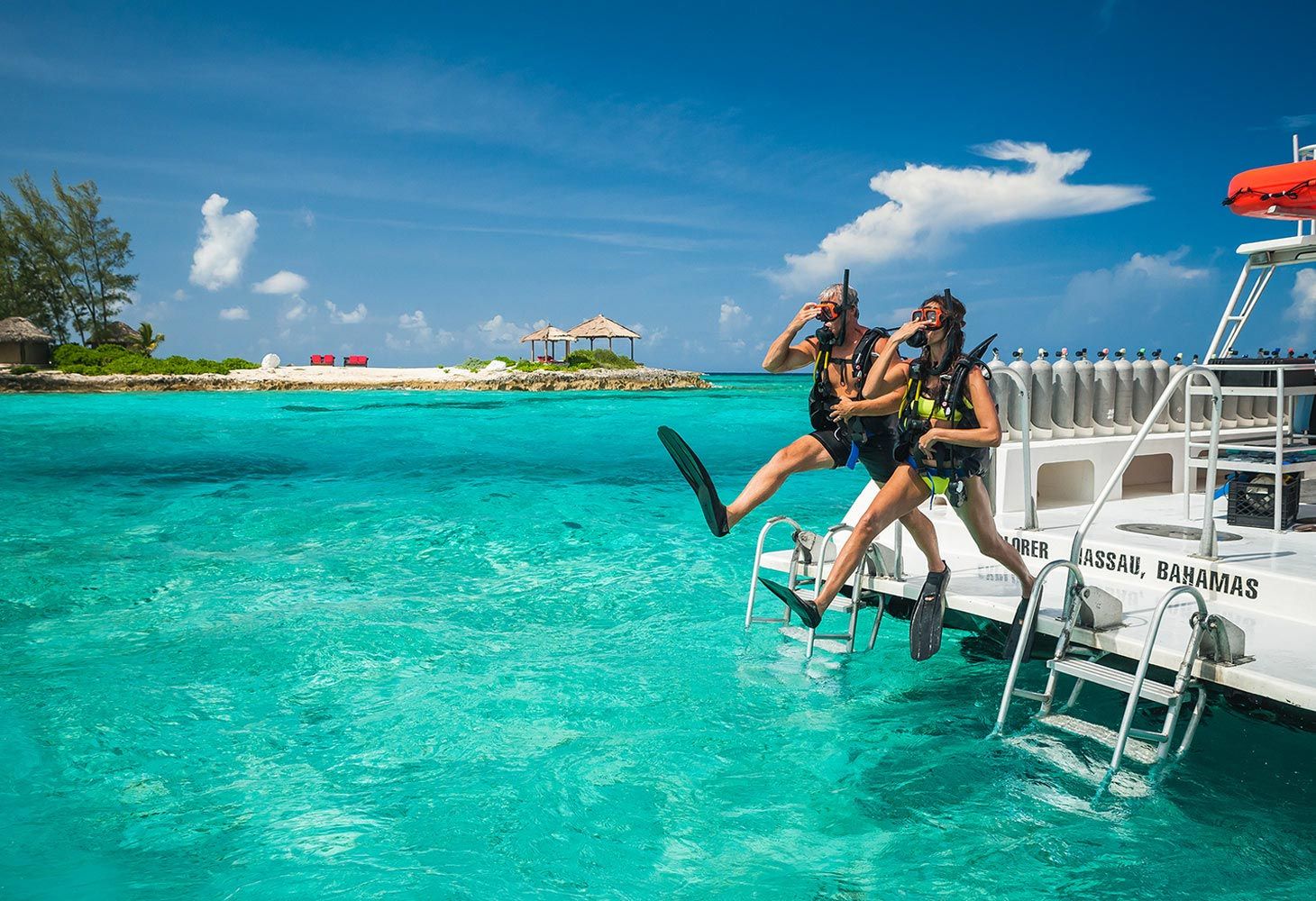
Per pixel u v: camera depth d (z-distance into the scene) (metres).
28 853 3.21
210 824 3.43
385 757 4.07
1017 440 6.20
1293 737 4.13
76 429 23.23
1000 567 5.42
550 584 7.46
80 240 66.88
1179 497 6.62
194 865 3.13
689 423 26.78
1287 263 5.48
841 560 4.46
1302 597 4.19
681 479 14.10
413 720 4.50
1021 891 2.97
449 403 36.38
